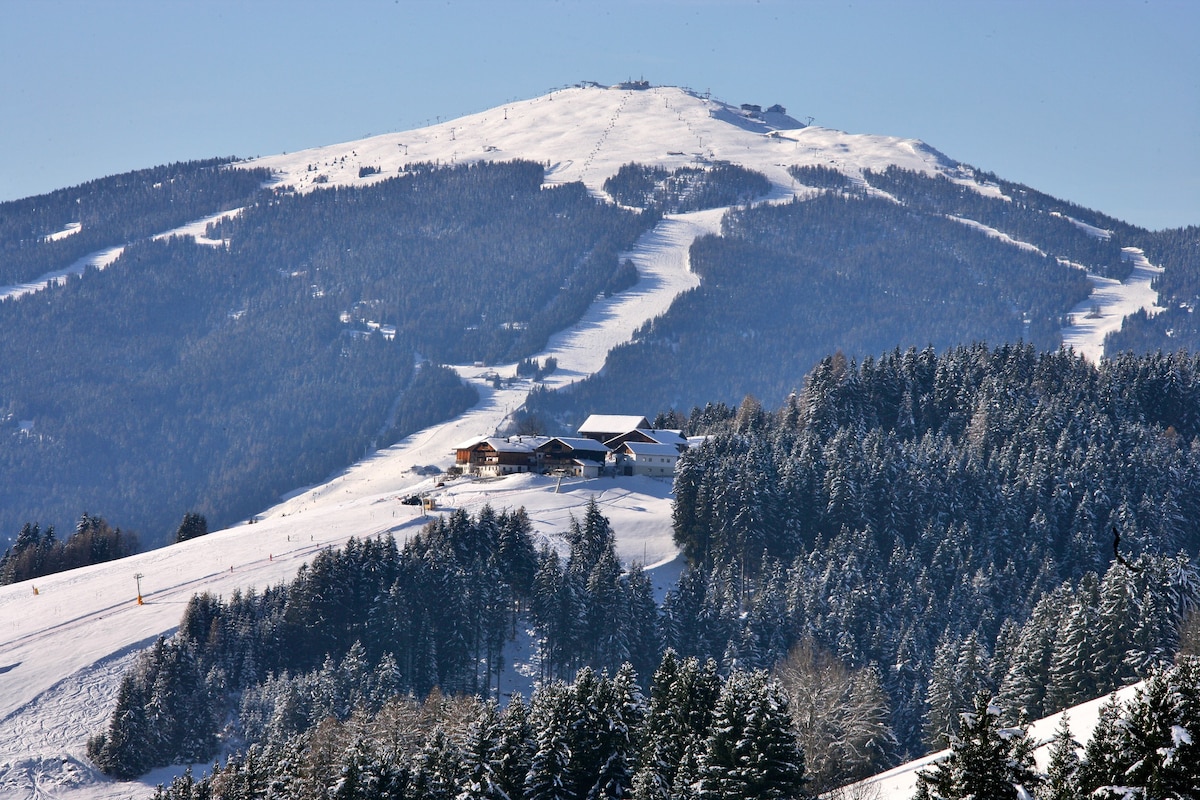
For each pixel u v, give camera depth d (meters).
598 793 118.56
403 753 135.25
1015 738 70.00
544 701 129.38
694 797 105.50
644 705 125.12
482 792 117.94
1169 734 65.06
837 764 142.12
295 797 133.88
